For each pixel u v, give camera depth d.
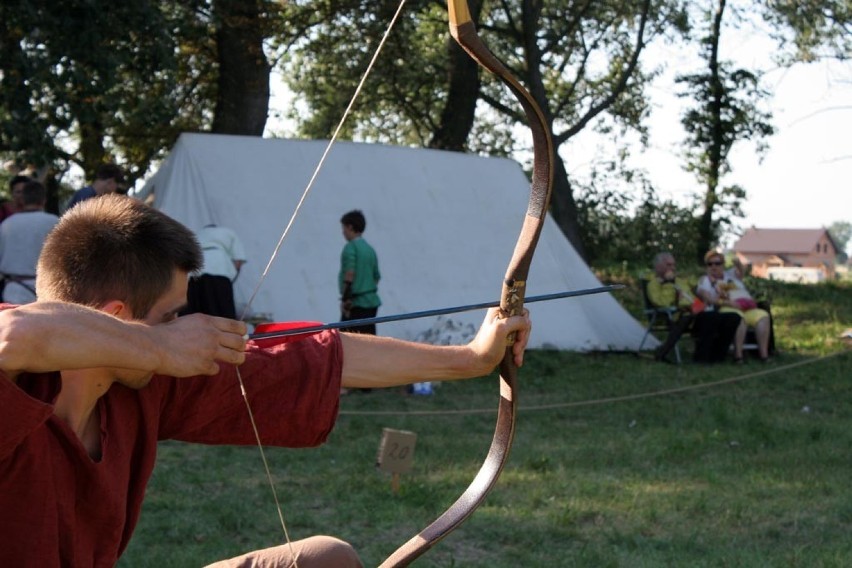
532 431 7.56
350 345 2.13
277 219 10.59
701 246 24.66
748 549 4.71
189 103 18.98
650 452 6.80
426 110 22.69
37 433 1.58
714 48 23.66
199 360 1.57
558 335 11.71
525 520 5.11
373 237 11.01
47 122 11.14
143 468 1.78
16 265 6.79
